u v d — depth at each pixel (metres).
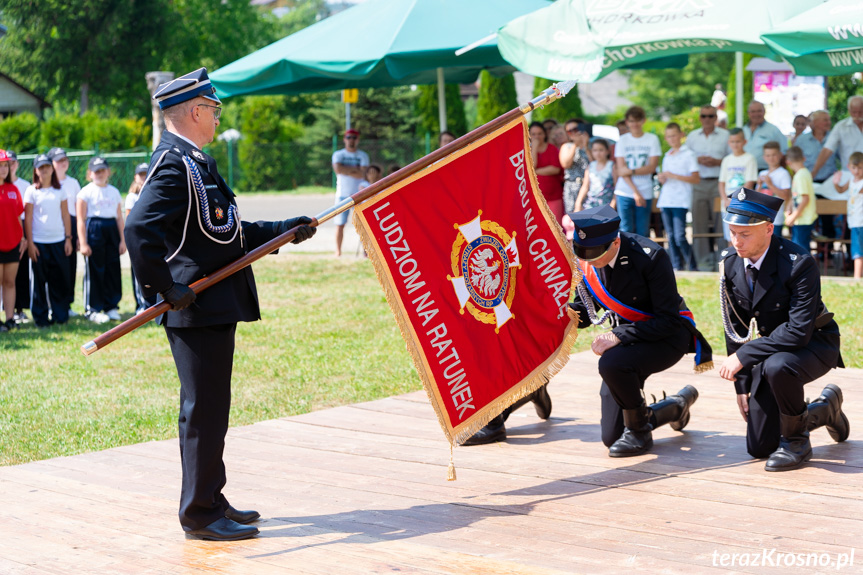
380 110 38.62
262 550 3.80
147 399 7.17
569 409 6.25
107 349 9.25
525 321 4.72
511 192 4.69
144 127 37.06
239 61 12.05
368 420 6.14
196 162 3.71
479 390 4.50
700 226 12.47
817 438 5.32
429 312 4.34
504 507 4.31
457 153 4.45
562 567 3.52
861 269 11.24
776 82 17.67
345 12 12.41
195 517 3.90
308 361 8.36
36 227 10.67
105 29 42.78
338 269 14.38
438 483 4.75
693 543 3.74
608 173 11.65
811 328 4.62
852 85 27.56
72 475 4.99
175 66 47.59
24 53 43.88
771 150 11.11
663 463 4.93
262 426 6.03
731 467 4.82
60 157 11.03
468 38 10.70
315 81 13.00
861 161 11.02
